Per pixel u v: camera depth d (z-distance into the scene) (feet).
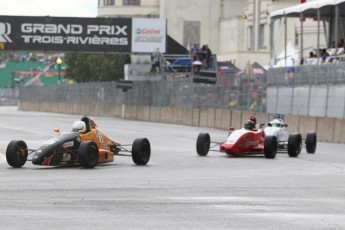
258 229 109.81
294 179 189.78
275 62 541.34
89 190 158.61
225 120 511.81
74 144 214.07
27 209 127.75
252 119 276.21
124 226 111.14
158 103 644.69
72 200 140.87
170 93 621.31
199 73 604.90
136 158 230.89
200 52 637.71
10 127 476.54
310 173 209.26
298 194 155.33
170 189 162.71
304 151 306.76
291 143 271.69
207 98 558.15
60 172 203.41
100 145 225.76
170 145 338.95
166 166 229.86
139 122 610.24
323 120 398.42
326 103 411.54
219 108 535.19
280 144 290.76
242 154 264.93
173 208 131.34
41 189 159.53
